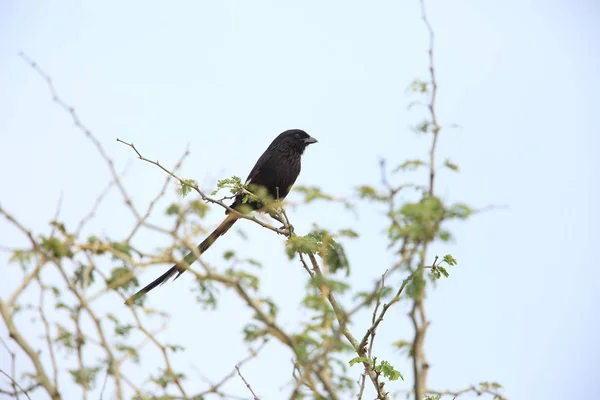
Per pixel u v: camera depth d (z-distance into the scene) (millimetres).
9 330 5562
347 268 7055
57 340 5949
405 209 5926
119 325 6301
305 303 6344
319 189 6367
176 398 6137
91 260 6273
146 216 6434
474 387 7406
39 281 5988
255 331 6316
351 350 6242
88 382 5988
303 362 6121
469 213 5973
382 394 8734
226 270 6312
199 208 6371
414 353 6020
